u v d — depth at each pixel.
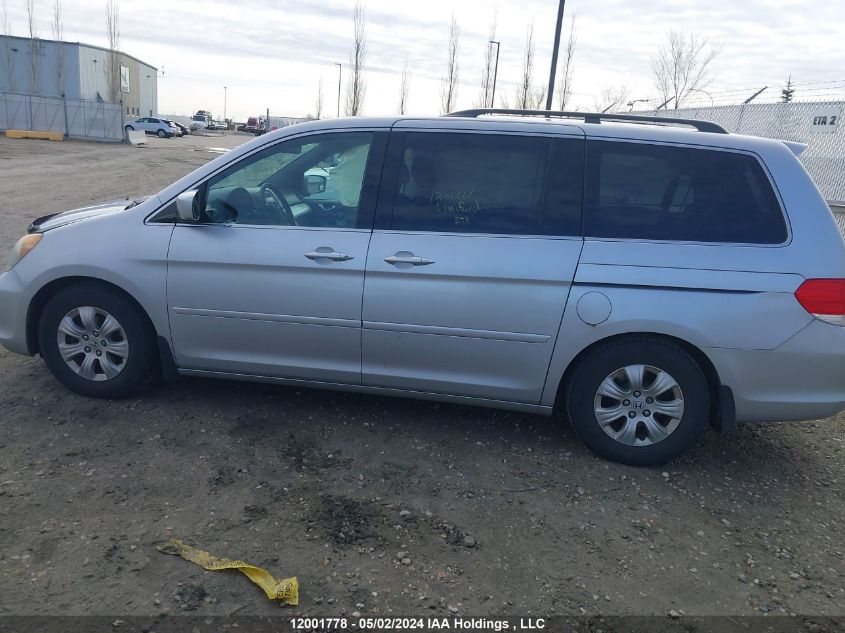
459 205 3.80
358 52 44.12
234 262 3.93
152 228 4.06
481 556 3.02
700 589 2.89
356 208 3.89
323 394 4.59
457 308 3.73
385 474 3.65
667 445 3.77
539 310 3.66
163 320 4.08
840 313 3.50
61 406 4.18
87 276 4.08
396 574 2.87
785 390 3.58
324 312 3.88
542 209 3.73
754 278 3.51
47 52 58.19
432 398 3.98
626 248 3.61
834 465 4.06
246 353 4.09
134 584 2.70
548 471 3.77
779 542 3.25
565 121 3.90
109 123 42.22
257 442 3.90
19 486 3.32
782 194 3.62
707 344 3.55
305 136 4.03
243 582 2.75
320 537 3.07
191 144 47.06
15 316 4.22
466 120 3.90
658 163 3.71
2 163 22.30
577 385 3.79
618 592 2.84
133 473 3.50
